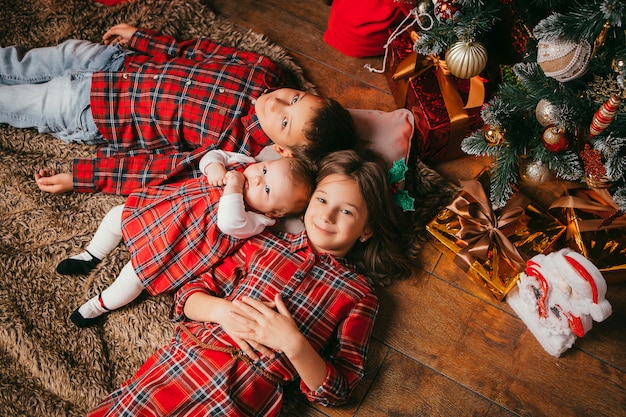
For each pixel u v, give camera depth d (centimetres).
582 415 141
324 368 127
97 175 156
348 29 177
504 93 132
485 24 131
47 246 150
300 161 143
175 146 163
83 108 158
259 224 140
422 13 144
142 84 157
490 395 143
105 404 129
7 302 142
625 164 117
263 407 129
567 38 109
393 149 158
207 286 139
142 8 181
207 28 183
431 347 148
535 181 139
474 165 171
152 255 140
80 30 180
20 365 138
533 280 140
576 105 120
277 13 192
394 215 146
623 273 147
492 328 150
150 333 144
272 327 125
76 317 142
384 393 142
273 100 147
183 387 127
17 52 166
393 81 173
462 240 149
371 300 139
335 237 137
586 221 147
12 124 163
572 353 147
